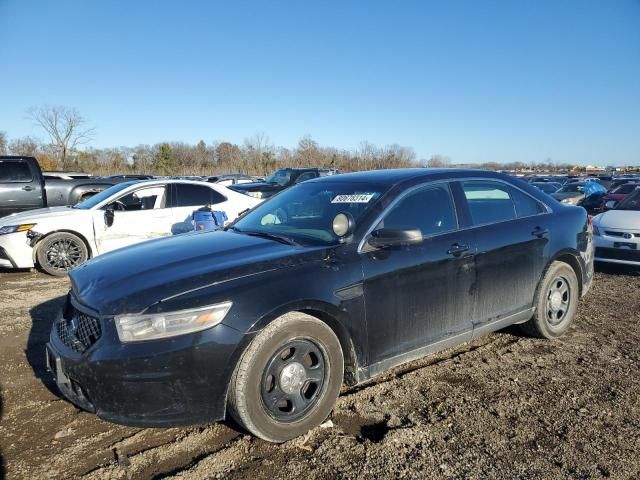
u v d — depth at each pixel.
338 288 3.09
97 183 11.90
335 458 2.77
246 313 2.75
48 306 5.82
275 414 2.89
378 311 3.29
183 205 8.40
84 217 7.60
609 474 2.62
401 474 2.63
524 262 4.23
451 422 3.15
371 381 3.76
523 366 4.02
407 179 3.82
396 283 3.37
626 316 5.41
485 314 3.98
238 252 3.23
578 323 5.15
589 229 5.01
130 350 2.60
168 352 2.60
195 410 2.68
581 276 4.85
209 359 2.65
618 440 2.94
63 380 2.87
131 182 8.49
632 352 4.33
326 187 4.13
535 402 3.41
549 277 4.47
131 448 2.89
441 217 3.81
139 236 7.96
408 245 3.48
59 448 2.90
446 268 3.64
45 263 7.41
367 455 2.80
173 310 2.65
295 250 3.21
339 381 3.13
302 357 2.98
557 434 3.01
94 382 2.64
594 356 4.24
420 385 3.68
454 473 2.63
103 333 2.69
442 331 3.68
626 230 7.37
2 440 2.98
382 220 3.45
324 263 3.11
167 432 3.06
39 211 7.95
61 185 11.42
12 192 9.70
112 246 7.79
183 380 2.62
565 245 4.58
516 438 2.96
